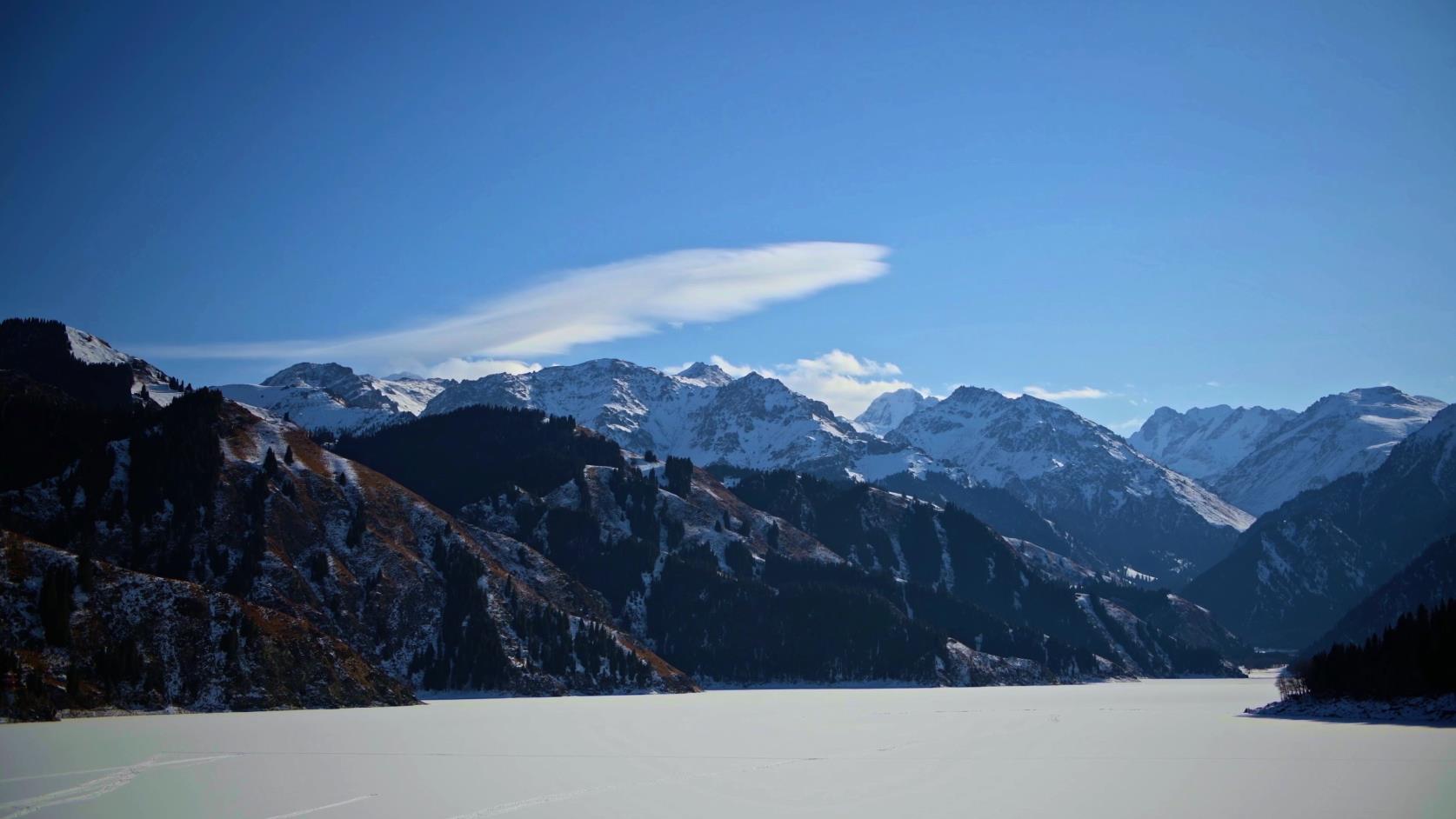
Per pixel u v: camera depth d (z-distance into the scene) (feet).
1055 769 380.78
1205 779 354.95
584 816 291.17
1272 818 290.15
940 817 290.35
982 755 422.00
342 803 308.60
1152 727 559.38
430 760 393.91
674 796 322.55
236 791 325.62
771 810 300.40
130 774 354.54
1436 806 305.73
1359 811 298.97
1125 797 321.32
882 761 401.49
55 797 315.37
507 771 368.27
